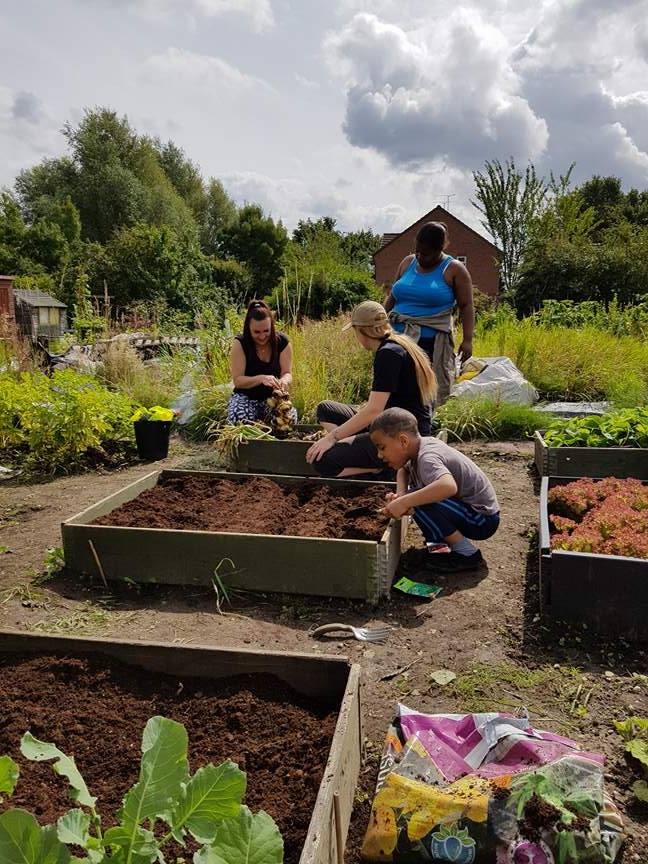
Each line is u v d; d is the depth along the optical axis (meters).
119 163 48.97
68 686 2.37
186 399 7.69
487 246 37.50
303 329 8.95
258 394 6.02
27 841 1.13
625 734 2.37
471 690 2.64
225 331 8.81
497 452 6.32
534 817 1.68
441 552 3.74
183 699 2.31
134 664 2.46
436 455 3.53
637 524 3.51
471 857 1.67
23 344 9.77
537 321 12.87
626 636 2.96
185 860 1.65
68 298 29.31
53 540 4.28
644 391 7.74
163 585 3.55
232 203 60.38
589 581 2.97
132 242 29.67
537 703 2.57
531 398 8.23
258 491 4.43
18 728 2.16
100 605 3.39
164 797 1.30
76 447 6.16
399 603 3.36
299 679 2.32
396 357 4.00
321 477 4.78
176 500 4.33
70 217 43.25
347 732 1.93
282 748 2.05
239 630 3.12
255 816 1.27
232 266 39.56
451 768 1.93
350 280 25.22
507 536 4.25
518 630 3.08
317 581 3.35
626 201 48.09
